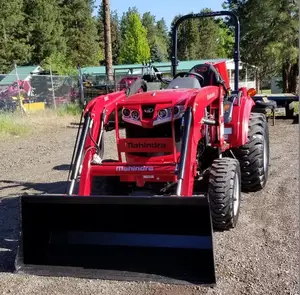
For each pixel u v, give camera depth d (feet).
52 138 40.50
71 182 13.26
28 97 66.03
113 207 12.02
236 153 18.28
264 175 18.89
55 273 12.09
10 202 19.33
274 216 15.99
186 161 12.85
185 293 10.93
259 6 75.36
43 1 138.21
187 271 11.64
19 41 127.24
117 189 16.31
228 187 13.83
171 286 11.32
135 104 14.53
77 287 11.48
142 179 13.69
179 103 13.96
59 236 12.84
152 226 12.25
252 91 19.57
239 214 16.07
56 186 22.00
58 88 68.28
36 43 137.80
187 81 16.15
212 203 13.80
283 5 73.51
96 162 14.19
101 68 121.80
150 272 11.74
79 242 12.69
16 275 12.28
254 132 18.39
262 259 12.63
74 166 13.48
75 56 162.09
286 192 18.75
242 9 83.46
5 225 16.29
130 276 11.69
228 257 12.81
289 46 74.49
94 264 12.25
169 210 11.76
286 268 12.01
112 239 12.50
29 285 11.70
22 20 129.08
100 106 14.85
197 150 14.66
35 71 109.09
